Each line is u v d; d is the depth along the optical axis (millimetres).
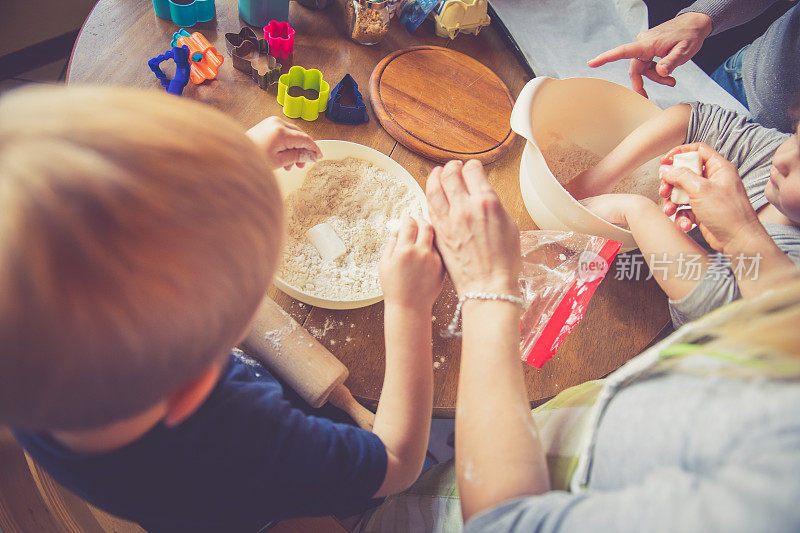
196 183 262
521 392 477
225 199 278
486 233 548
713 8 1041
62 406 280
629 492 319
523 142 984
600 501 327
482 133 961
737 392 319
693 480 297
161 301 261
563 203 765
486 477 424
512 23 1187
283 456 458
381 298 718
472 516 411
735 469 277
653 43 1001
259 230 309
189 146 266
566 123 985
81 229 229
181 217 255
